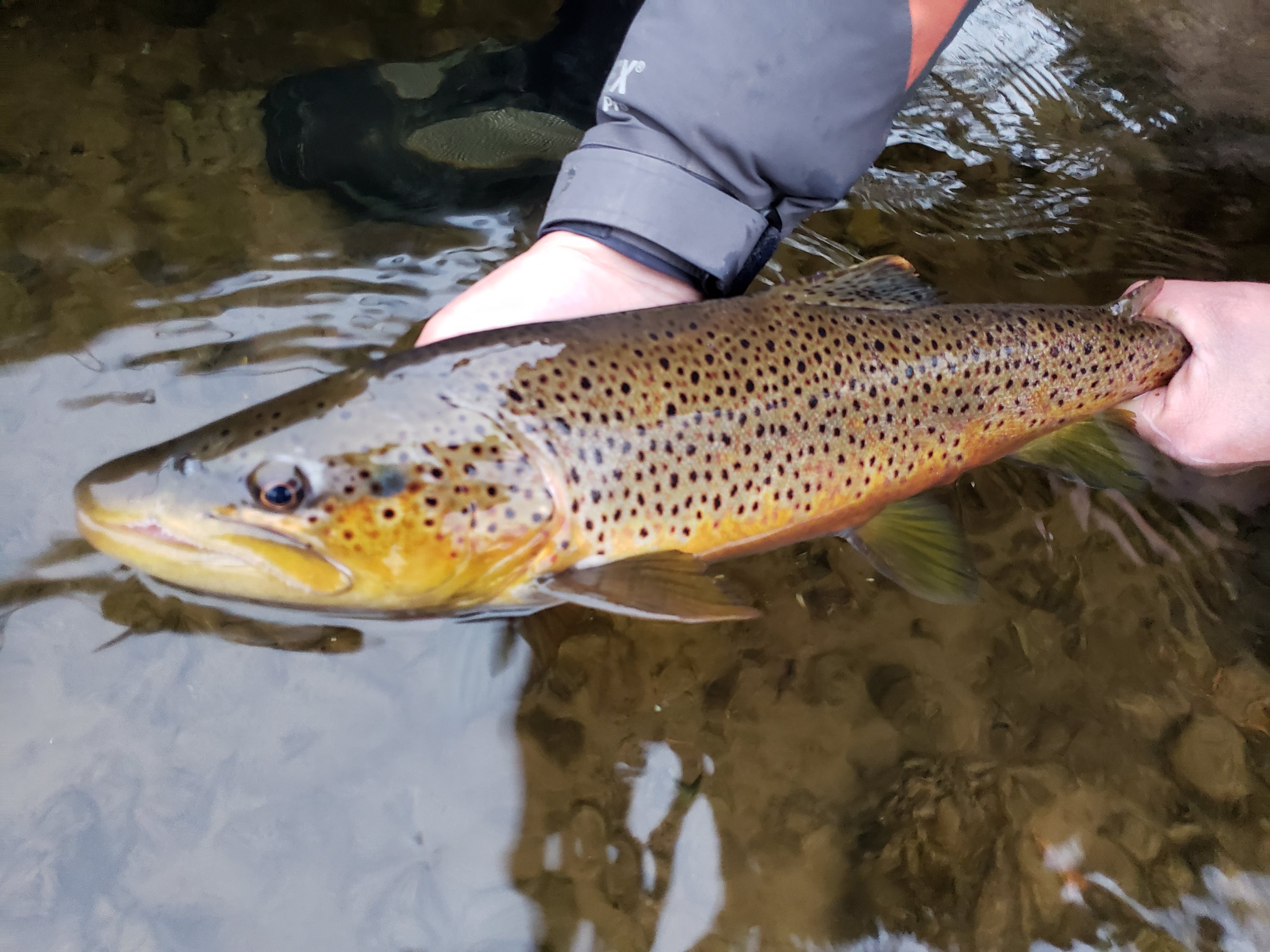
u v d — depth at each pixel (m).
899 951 0.32
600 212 0.41
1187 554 0.42
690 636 0.38
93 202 0.49
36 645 0.34
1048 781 0.36
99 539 0.32
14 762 0.32
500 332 0.35
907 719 0.37
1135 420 0.48
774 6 0.40
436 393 0.33
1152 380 0.47
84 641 0.34
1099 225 0.59
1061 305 0.46
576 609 0.38
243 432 0.32
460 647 0.36
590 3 0.67
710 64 0.40
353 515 0.32
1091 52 0.70
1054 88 0.67
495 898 0.31
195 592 0.35
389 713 0.34
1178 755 0.37
